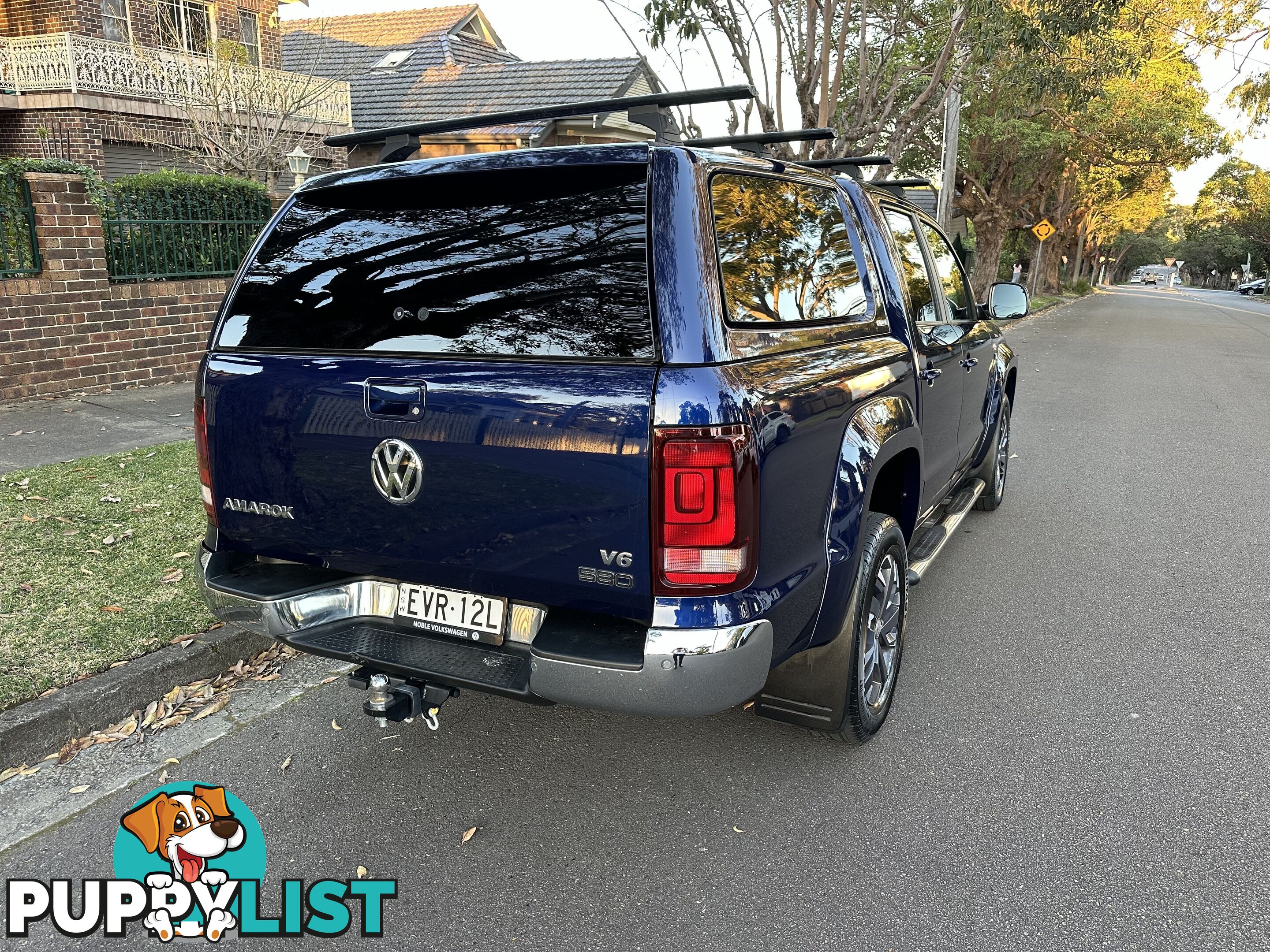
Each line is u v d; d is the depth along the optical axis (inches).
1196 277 5575.8
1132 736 139.8
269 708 143.6
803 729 138.0
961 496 203.8
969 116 1022.4
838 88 407.2
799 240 119.1
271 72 667.4
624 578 92.9
